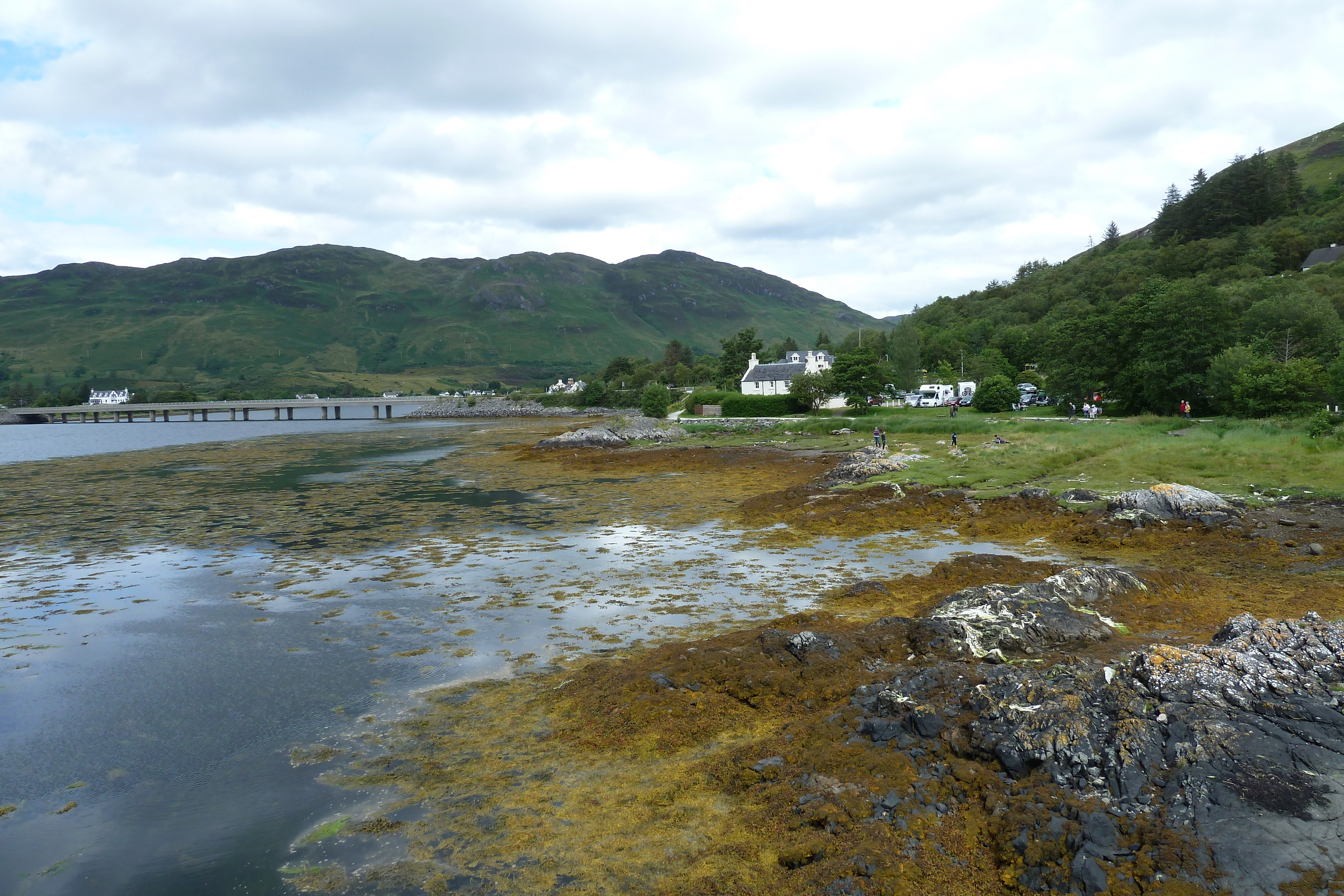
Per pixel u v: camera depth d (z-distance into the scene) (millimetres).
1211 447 36312
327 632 18094
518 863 9117
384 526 31844
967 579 20562
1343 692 10000
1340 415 42375
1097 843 8062
